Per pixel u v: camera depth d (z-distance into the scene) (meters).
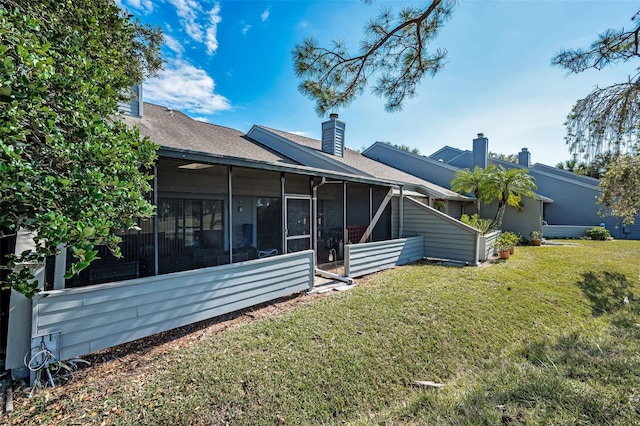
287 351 3.71
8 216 2.24
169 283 4.12
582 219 17.84
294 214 7.75
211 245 7.00
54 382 3.08
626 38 4.19
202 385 3.04
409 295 5.92
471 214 17.42
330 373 3.28
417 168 18.48
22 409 2.68
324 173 7.25
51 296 3.14
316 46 4.54
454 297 5.86
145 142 3.36
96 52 3.51
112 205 2.79
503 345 4.12
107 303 3.55
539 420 2.17
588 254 11.30
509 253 10.58
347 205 9.80
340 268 8.25
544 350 3.70
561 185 18.41
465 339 4.23
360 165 13.30
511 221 16.56
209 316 4.55
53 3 3.14
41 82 2.26
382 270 8.24
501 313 5.18
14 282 2.39
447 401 2.63
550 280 7.33
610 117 4.60
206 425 2.53
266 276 5.41
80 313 3.35
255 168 6.00
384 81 4.85
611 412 2.21
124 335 3.68
